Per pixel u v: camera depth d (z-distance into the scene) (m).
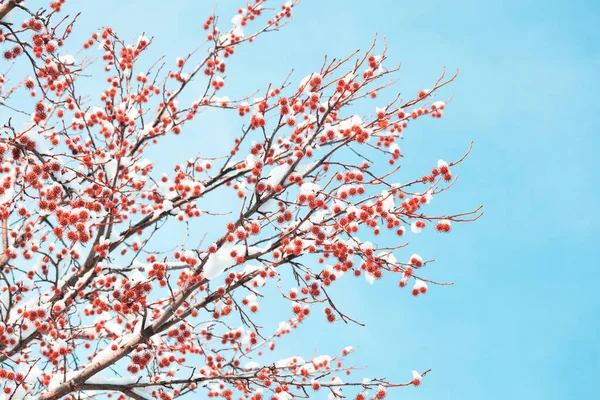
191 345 6.10
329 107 4.64
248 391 5.70
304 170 4.84
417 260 4.74
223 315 5.24
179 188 6.21
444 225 4.60
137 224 6.43
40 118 5.01
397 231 4.82
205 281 4.62
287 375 5.29
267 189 4.77
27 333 5.23
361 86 4.80
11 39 4.82
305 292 4.89
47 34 5.09
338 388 5.17
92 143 6.61
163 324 4.84
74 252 6.44
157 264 4.99
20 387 5.07
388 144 5.75
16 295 5.79
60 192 5.15
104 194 5.80
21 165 5.51
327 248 4.64
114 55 7.14
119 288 5.05
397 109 5.18
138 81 7.54
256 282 5.06
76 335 5.93
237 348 6.27
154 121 7.37
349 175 4.86
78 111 6.82
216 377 5.16
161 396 5.57
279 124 4.57
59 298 5.98
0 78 5.68
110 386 5.05
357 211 4.43
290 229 4.72
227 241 4.54
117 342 5.24
